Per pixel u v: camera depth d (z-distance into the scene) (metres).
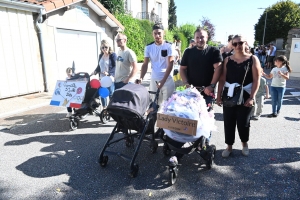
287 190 2.80
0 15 6.67
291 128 4.95
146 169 3.32
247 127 3.49
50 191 2.80
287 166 3.35
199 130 2.94
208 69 3.58
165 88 4.14
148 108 3.38
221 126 5.14
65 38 9.09
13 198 2.67
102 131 4.78
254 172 3.21
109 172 3.23
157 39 3.96
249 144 4.12
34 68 7.84
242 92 3.25
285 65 5.50
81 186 2.90
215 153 3.71
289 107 6.71
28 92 7.73
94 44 10.73
